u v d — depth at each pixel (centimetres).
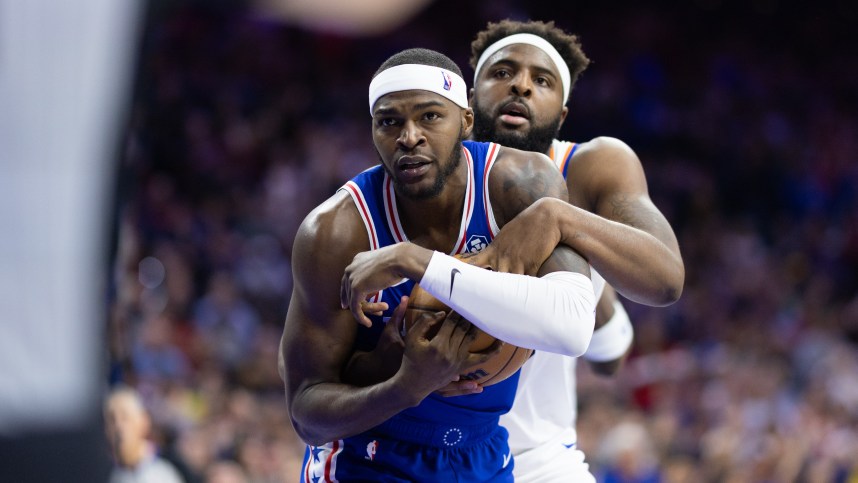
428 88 436
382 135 443
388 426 503
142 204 2006
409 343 432
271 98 2553
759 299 2280
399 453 503
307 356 476
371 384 472
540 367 603
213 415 1409
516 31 602
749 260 2436
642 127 2938
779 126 3073
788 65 3303
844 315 2169
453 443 509
